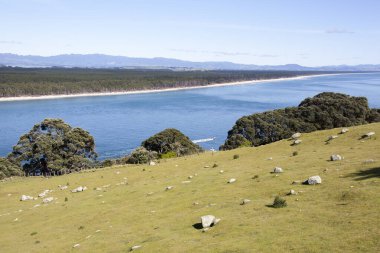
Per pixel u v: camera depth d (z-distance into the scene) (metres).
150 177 64.25
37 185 76.94
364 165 39.97
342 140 56.97
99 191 60.72
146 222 38.62
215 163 63.78
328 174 39.53
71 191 65.31
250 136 129.75
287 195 35.75
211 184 47.66
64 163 116.38
